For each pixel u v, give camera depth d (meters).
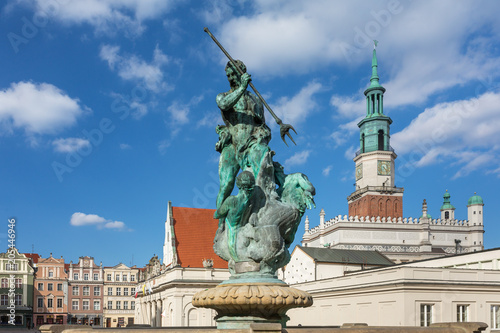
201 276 57.62
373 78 94.69
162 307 64.00
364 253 61.97
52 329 14.83
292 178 12.73
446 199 117.81
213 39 12.74
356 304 42.16
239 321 10.78
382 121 91.88
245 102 12.96
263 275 11.50
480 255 41.28
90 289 111.69
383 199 87.69
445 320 36.19
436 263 44.97
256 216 11.93
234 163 12.88
